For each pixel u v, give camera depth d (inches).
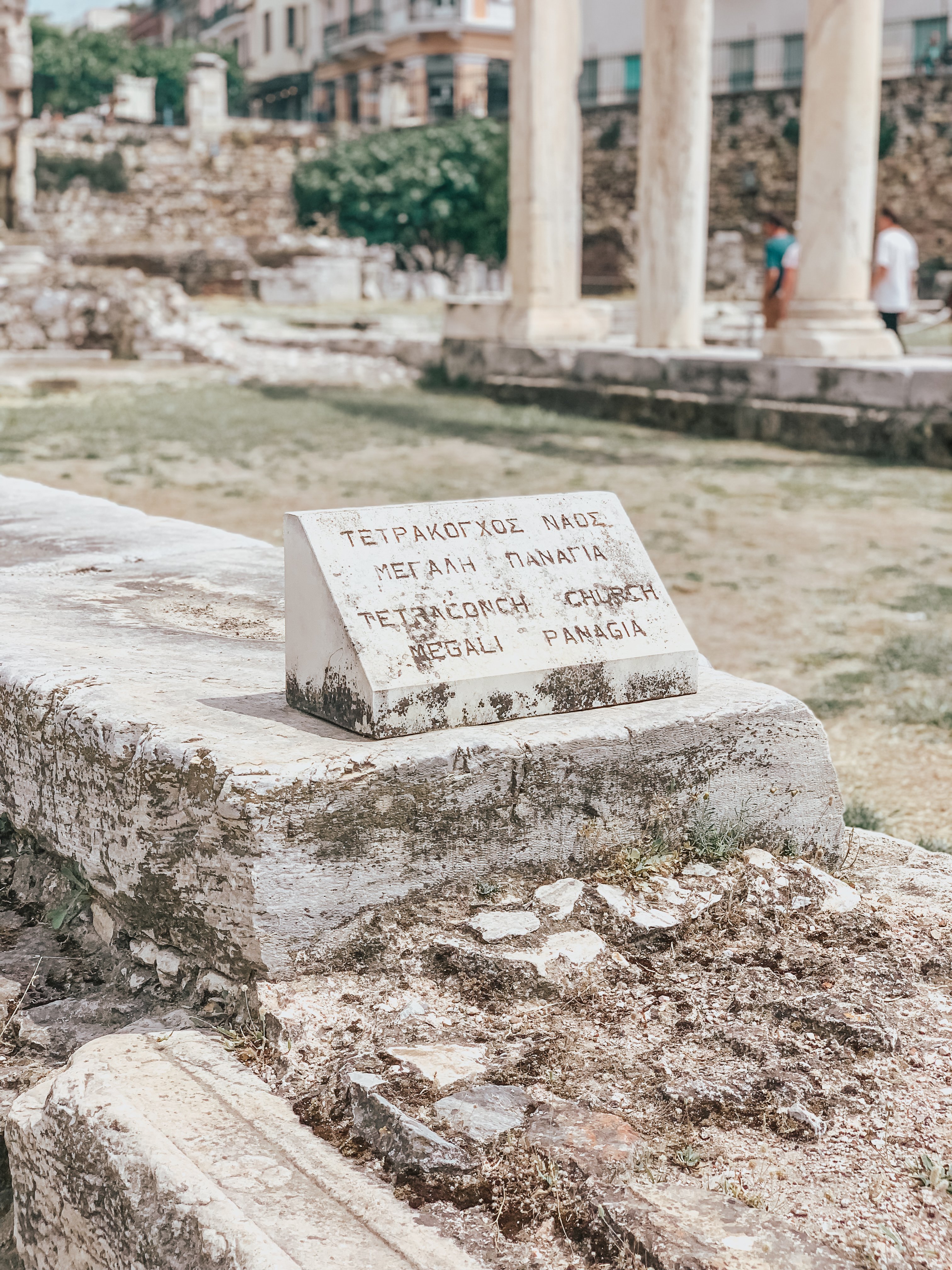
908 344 720.3
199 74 1542.8
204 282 1241.4
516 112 644.7
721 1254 70.6
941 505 385.7
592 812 111.7
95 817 109.9
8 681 119.9
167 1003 103.8
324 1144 82.3
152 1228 75.9
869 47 496.1
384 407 583.8
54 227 1433.3
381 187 1419.8
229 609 151.8
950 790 178.7
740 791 119.1
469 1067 88.9
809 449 496.1
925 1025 95.5
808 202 512.1
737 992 99.3
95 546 185.8
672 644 118.4
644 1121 84.0
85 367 692.7
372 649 105.0
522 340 643.5
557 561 117.2
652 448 492.7
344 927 100.4
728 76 1556.3
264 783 95.7
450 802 104.0
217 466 430.3
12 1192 99.0
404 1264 70.4
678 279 600.4
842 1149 81.8
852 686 221.9
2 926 117.0
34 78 2229.3
